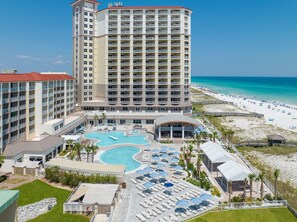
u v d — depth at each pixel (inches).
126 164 2659.9
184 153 2891.2
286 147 3383.4
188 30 4707.2
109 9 4628.4
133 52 4675.2
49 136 2940.5
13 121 2645.2
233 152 3085.6
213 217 1626.5
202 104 7647.6
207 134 3607.3
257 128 4384.8
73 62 5002.5
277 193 1953.7
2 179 2192.4
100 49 4837.6
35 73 3280.0
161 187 2064.5
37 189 2003.0
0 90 2409.0
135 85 4709.6
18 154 2450.8
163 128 3659.0
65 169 2171.5
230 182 1872.5
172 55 4675.2
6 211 805.2
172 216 1610.5
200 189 2026.3
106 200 1675.7
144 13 4645.7
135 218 1608.0
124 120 4635.8
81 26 4776.1
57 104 3900.1
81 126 4379.9
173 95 4692.4
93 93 4963.1
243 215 1656.0
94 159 2795.3
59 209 1692.9
